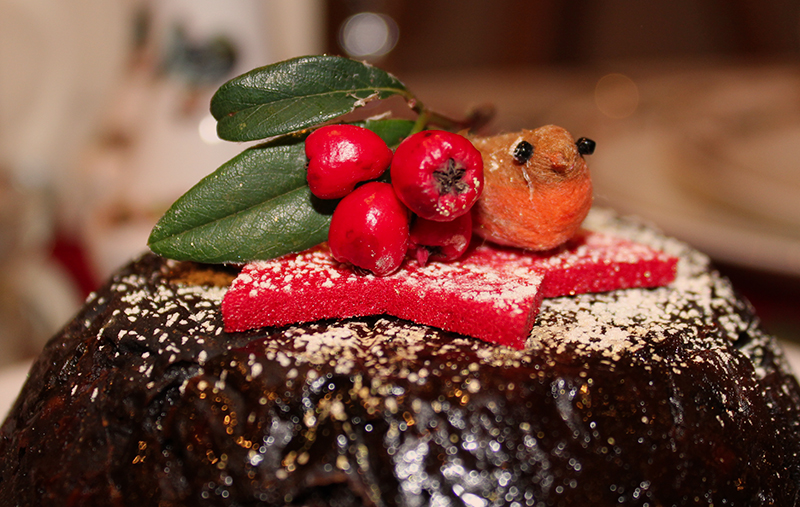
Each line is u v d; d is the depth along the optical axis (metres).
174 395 0.11
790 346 0.17
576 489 0.11
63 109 0.21
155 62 0.18
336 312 0.12
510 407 0.11
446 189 0.11
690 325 0.12
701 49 0.38
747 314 0.13
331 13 0.29
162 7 0.18
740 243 0.18
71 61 0.21
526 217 0.12
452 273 0.12
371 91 0.12
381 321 0.12
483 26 0.37
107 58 0.21
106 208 0.18
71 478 0.11
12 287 0.20
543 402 0.11
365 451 0.11
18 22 0.20
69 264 0.21
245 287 0.11
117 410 0.11
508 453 0.11
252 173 0.12
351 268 0.12
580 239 0.13
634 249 0.13
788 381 0.13
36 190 0.20
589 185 0.12
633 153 0.24
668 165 0.23
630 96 0.30
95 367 0.12
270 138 0.12
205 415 0.11
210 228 0.12
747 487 0.11
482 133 0.13
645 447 0.11
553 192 0.12
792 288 0.18
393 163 0.11
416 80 0.33
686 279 0.13
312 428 0.11
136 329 0.12
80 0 0.20
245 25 0.18
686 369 0.11
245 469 0.11
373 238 0.11
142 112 0.18
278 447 0.11
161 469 0.11
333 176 0.11
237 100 0.12
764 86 0.30
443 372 0.11
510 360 0.11
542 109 0.27
